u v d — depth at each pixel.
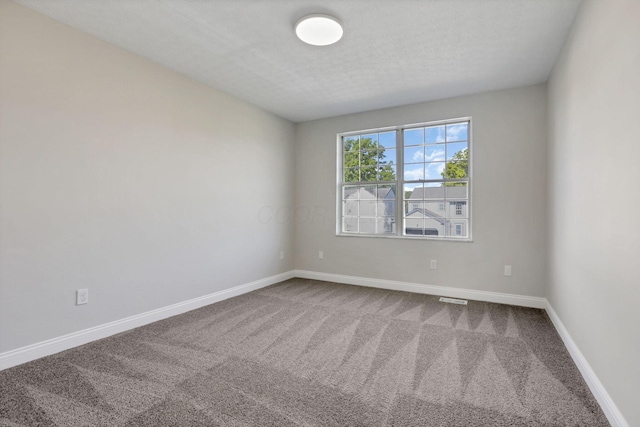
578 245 2.16
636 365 1.32
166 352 2.33
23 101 2.15
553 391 1.83
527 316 3.14
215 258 3.64
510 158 3.56
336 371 2.06
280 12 2.24
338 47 2.71
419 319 3.05
